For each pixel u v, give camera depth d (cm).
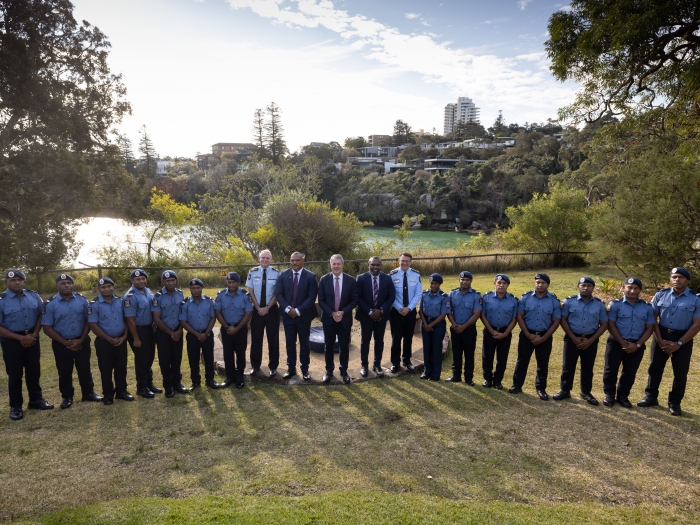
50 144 1434
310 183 3256
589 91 1361
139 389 572
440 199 6662
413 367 663
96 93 1650
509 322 585
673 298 531
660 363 537
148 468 400
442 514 326
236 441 452
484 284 1402
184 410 529
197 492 361
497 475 392
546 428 486
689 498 364
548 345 567
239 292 607
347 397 567
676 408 527
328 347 609
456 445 445
